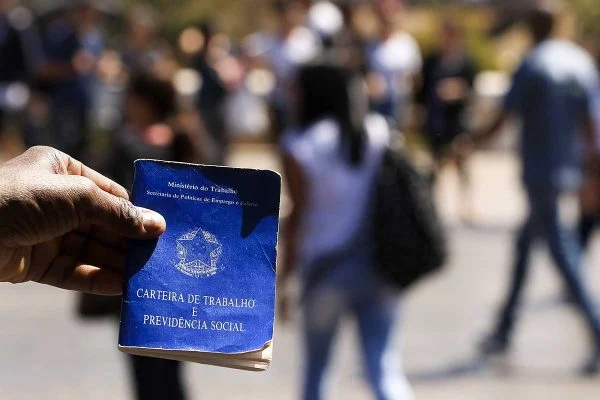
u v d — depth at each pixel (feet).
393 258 16.90
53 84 46.26
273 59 40.45
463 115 47.78
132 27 48.37
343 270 17.15
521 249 27.20
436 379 25.48
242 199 7.14
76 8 46.47
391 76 42.83
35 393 24.23
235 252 7.09
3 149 49.60
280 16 41.65
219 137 42.01
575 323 30.32
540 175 26.58
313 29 41.78
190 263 7.03
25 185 6.92
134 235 6.95
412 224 16.97
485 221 46.68
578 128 27.04
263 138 63.16
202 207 7.11
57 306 32.24
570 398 24.14
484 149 66.59
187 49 42.65
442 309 31.89
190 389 24.50
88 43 46.93
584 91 27.09
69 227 7.00
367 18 46.26
